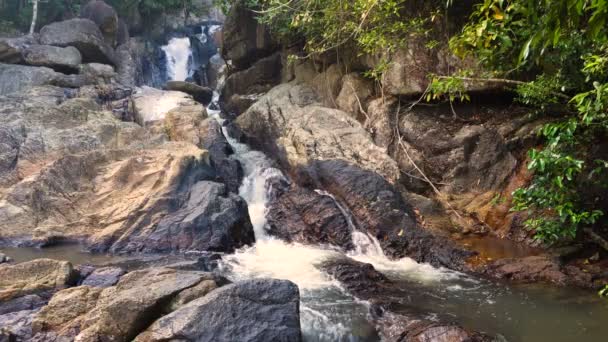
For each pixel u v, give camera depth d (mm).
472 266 8320
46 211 10008
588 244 8477
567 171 6805
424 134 11359
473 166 10656
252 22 17188
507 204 9648
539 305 6754
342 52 13773
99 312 5516
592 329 6020
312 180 11000
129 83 19312
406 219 9516
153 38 25328
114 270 7320
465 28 5836
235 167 12305
